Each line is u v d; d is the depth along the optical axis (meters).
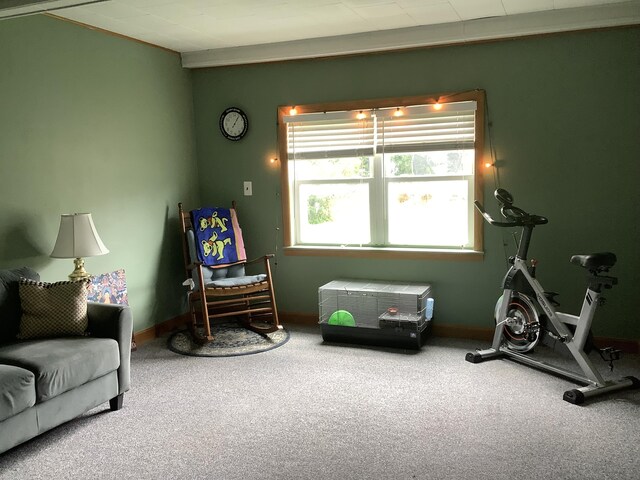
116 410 3.20
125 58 4.33
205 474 2.49
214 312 5.09
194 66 4.96
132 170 4.44
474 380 3.52
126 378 3.24
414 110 4.40
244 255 4.89
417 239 4.64
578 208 4.04
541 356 3.96
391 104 4.46
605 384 3.26
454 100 4.29
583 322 3.30
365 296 4.39
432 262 4.51
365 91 4.56
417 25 4.15
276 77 4.83
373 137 4.60
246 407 3.20
